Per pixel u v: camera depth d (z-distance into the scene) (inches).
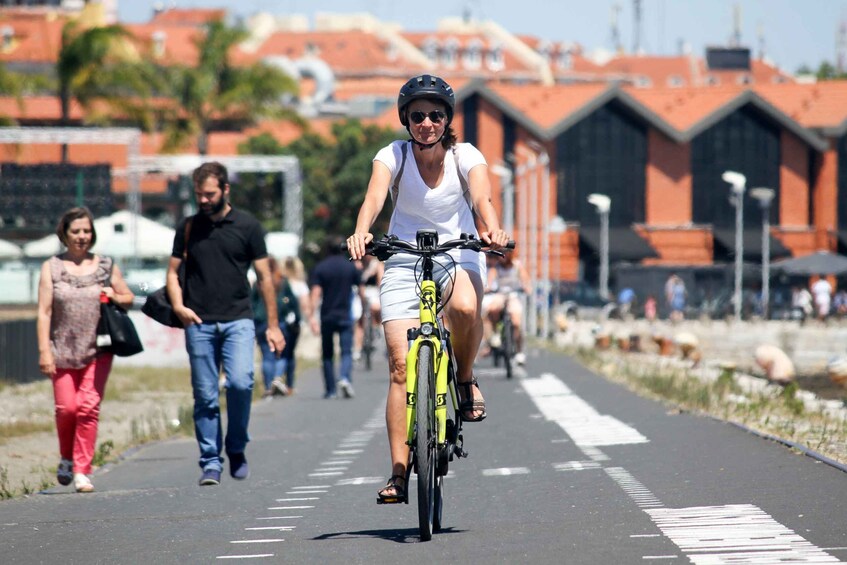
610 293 7854.3
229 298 1108.5
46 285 1119.0
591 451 1229.7
